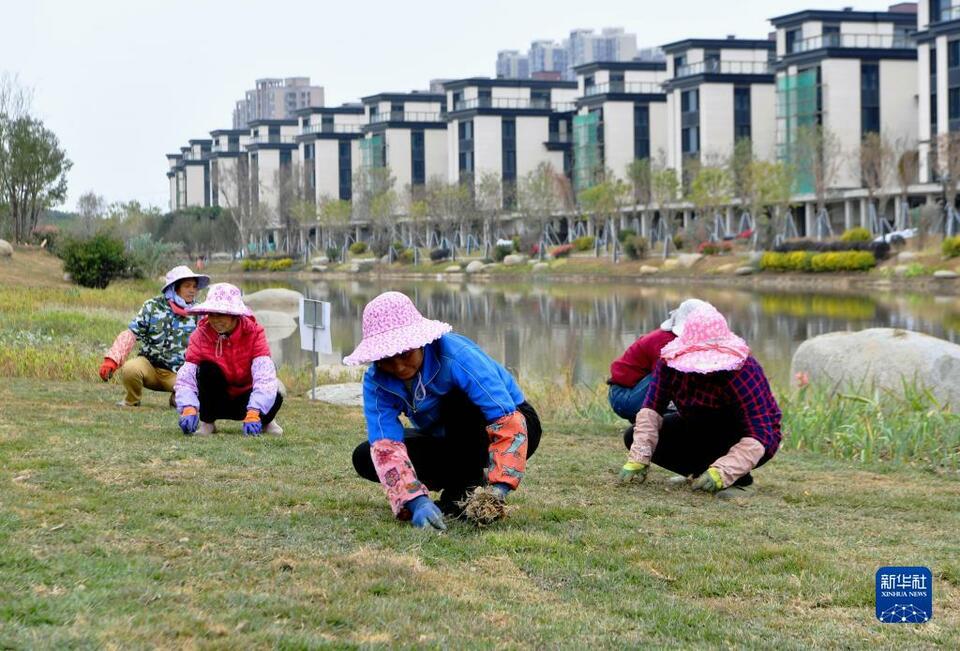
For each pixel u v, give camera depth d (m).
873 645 3.83
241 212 96.81
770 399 6.34
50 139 48.44
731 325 29.22
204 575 4.26
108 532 4.84
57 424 8.29
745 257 54.31
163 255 38.12
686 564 4.78
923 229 46.94
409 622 3.82
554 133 91.31
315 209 94.62
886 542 5.45
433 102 102.00
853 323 29.11
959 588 4.59
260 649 3.46
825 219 56.94
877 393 10.12
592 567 4.71
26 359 13.70
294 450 7.52
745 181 57.56
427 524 5.16
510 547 4.92
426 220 84.88
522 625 3.87
